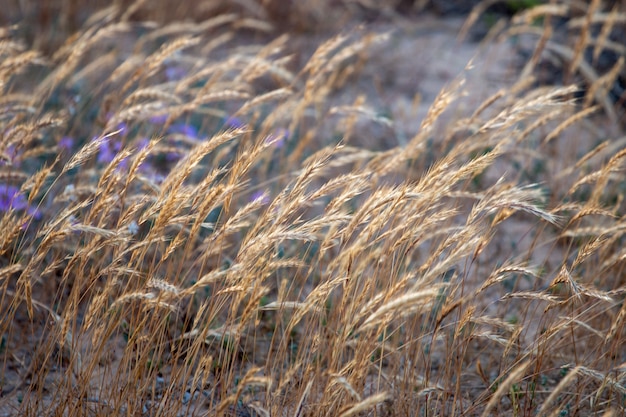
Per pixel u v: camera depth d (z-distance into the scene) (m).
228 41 8.55
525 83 4.62
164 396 2.89
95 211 2.79
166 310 2.96
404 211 2.99
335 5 9.82
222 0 8.82
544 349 2.98
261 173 5.00
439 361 3.72
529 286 4.35
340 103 7.06
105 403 3.04
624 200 4.94
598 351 3.21
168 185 2.88
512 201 2.66
